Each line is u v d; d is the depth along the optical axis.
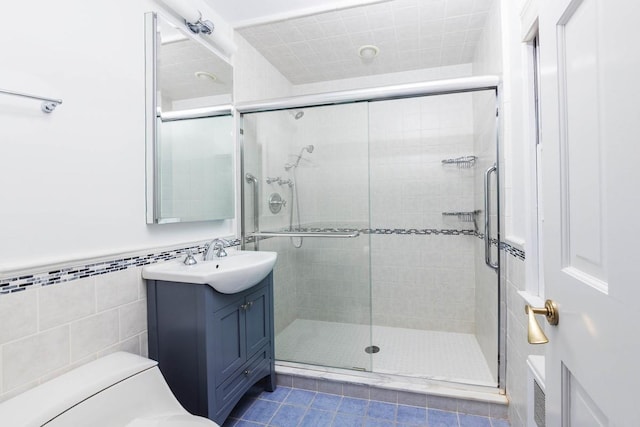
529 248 1.37
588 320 0.56
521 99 1.50
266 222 2.32
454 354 2.35
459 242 2.73
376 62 2.73
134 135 1.46
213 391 1.43
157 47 1.54
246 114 2.31
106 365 1.19
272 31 2.26
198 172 1.82
